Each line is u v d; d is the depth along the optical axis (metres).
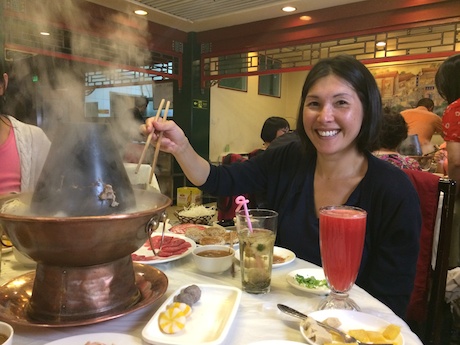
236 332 0.85
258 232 1.07
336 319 0.87
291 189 1.54
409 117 4.81
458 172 2.17
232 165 1.76
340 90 1.27
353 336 0.82
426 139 4.73
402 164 2.33
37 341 0.81
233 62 6.40
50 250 0.81
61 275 0.88
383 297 1.27
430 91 6.66
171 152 1.49
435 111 6.61
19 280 1.05
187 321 0.87
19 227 0.79
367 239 1.35
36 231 0.78
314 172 1.53
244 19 5.72
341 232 0.92
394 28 4.78
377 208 1.32
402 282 1.27
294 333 0.85
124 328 0.86
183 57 6.54
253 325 0.88
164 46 6.16
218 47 6.36
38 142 2.00
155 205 1.05
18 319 0.84
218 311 0.93
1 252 1.18
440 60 6.49
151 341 0.77
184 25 6.05
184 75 6.63
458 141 2.14
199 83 6.70
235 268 1.27
